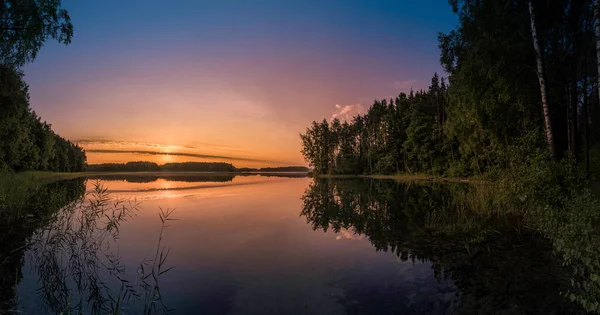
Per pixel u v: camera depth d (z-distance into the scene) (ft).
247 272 19.84
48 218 36.42
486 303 15.02
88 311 14.57
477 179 74.13
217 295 16.25
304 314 13.99
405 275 19.11
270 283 17.87
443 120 161.07
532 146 36.42
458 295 15.99
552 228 22.84
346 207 53.11
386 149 211.41
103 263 21.53
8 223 34.19
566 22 49.83
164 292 16.61
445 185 99.81
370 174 243.40
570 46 51.26
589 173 67.46
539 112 61.16
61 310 14.62
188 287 17.31
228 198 67.26
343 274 19.45
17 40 41.55
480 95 58.34
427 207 50.26
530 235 27.94
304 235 30.96
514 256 22.26
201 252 24.47
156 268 20.49
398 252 24.40
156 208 50.03
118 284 17.79
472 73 56.18
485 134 73.56
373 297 15.88
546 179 31.04
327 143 301.84
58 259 22.33
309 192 85.56
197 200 62.85
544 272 18.90
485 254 22.98
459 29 57.72
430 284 17.58
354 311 14.28
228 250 25.12
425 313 13.99
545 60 52.75
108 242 27.37
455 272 19.47
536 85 54.60
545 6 48.78
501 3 51.24
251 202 60.13
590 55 50.11
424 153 164.96
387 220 39.52
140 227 34.37
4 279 18.44
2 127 73.15
